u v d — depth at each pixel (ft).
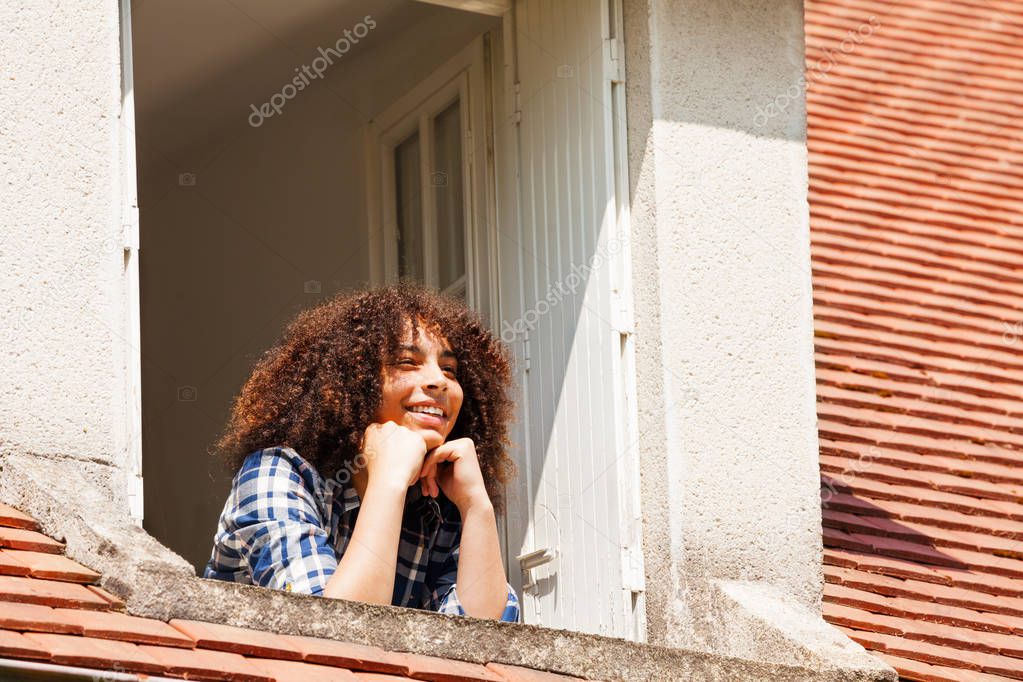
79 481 21.24
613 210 27.91
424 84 34.04
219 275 45.96
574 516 27.86
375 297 26.23
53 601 18.44
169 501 48.88
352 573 22.21
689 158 28.04
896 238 45.57
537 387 29.09
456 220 32.86
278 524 23.00
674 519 26.58
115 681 17.08
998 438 37.65
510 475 27.25
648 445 27.09
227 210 45.37
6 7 22.82
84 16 23.38
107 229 22.90
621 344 27.53
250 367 43.55
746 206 28.30
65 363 22.17
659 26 28.40
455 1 30.48
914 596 30.14
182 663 17.78
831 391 37.70
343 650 19.58
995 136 52.26
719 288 27.73
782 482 27.43
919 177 49.06
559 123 29.27
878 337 40.60
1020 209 48.65
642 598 26.66
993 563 32.40
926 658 27.96
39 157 22.61
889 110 52.47
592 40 28.66
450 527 25.55
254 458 24.03
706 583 26.23
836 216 45.96
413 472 23.79
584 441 27.84
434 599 25.05
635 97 28.35
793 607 25.88
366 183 36.52
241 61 38.68
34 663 16.74
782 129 28.99
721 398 27.32
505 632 21.08
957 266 44.88
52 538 20.30
